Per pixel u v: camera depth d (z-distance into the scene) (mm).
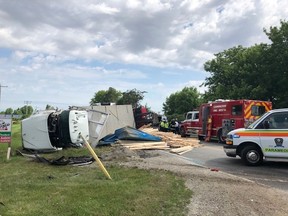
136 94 72438
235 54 47656
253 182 8883
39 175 9547
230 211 6328
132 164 11422
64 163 11523
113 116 23625
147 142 17328
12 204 6398
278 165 12039
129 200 6664
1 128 13633
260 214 6238
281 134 11492
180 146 17016
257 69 37688
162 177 8945
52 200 6641
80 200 6637
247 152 11984
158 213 6035
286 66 34781
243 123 20062
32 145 15781
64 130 15977
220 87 44906
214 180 8852
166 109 97500
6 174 9836
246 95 37781
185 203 6676
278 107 35438
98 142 17391
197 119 24734
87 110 17531
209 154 15133
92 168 10656
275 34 35375
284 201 7133
